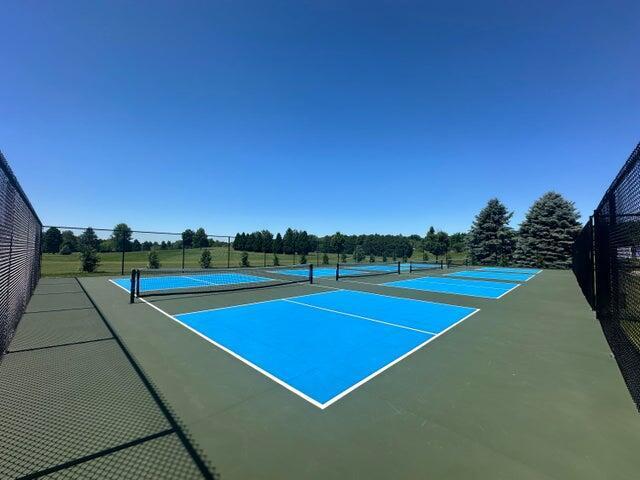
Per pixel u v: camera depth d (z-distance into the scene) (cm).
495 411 361
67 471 256
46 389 400
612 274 662
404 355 551
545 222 3575
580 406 373
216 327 722
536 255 3531
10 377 436
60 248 2433
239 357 531
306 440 302
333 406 369
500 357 544
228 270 1983
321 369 483
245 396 391
